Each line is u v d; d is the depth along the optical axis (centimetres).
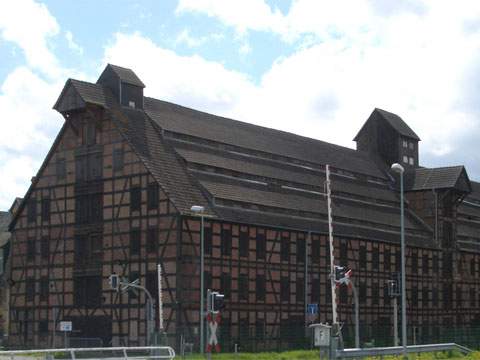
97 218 6900
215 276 6450
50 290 7150
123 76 7044
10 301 7456
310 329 7050
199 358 5088
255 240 6825
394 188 9469
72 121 7175
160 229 6406
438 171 9462
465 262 9544
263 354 5566
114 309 6612
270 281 6894
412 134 10025
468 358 4550
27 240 7419
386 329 8062
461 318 9331
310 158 8425
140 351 4084
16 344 7331
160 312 5534
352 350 3806
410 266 8606
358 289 7825
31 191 7450
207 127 7450
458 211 9775
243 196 6956
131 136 6769
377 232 8300
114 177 6800
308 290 7231
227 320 6462
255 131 8138
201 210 5500
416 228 8962
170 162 6750
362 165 9275
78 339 6481
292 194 7662
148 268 6431
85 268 6906
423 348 4381
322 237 7488
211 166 6969
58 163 7275
